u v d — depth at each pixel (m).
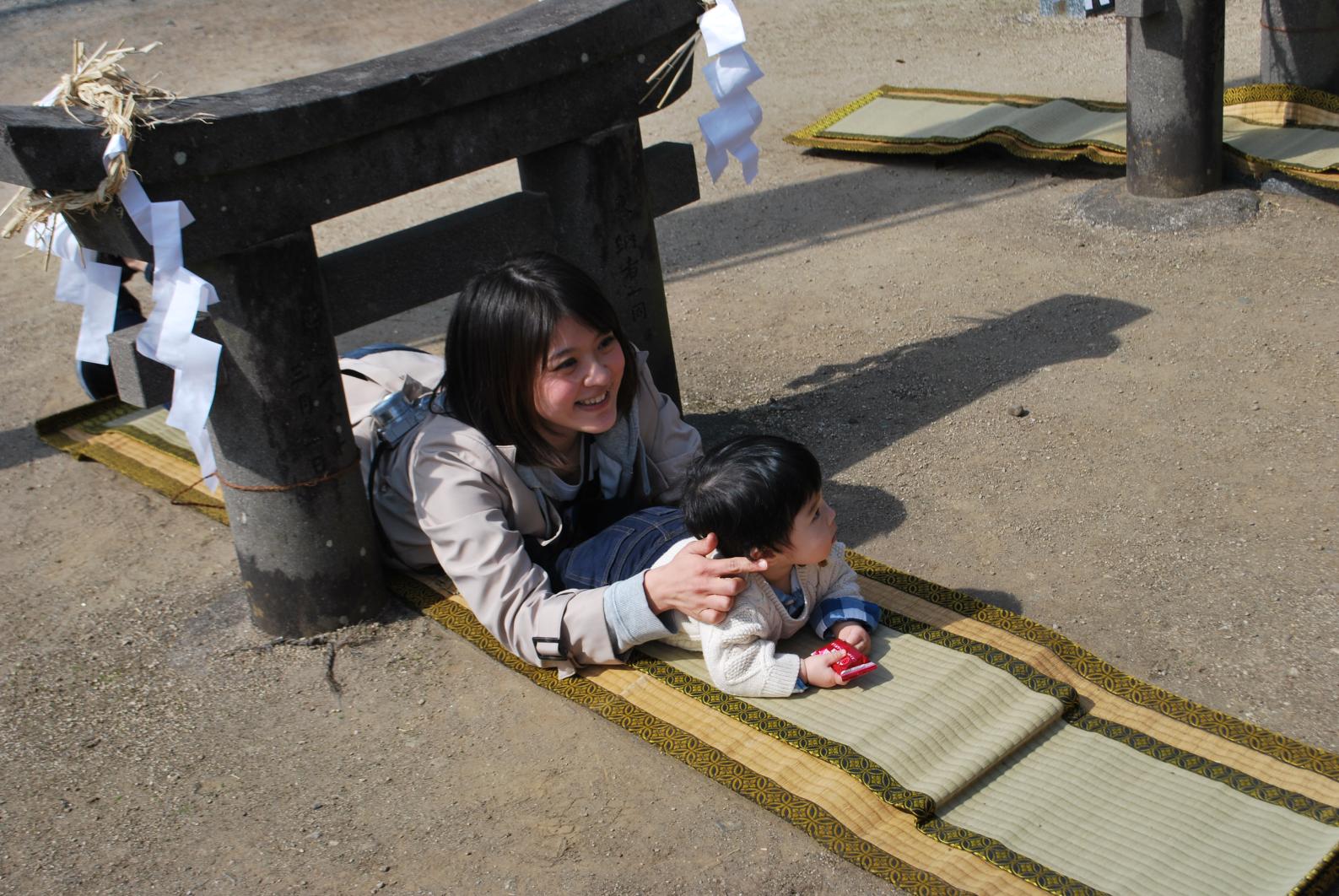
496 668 2.90
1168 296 4.52
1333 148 5.24
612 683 2.74
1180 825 2.22
